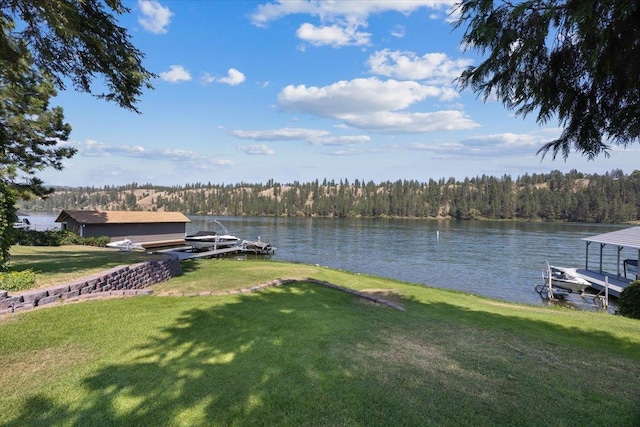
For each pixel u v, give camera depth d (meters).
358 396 3.41
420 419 3.08
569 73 2.66
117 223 29.92
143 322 5.36
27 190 15.29
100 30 7.29
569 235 51.38
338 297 8.24
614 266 26.50
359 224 79.56
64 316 5.31
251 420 2.98
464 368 4.25
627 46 2.29
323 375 3.82
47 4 5.95
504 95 2.94
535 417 3.21
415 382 3.78
